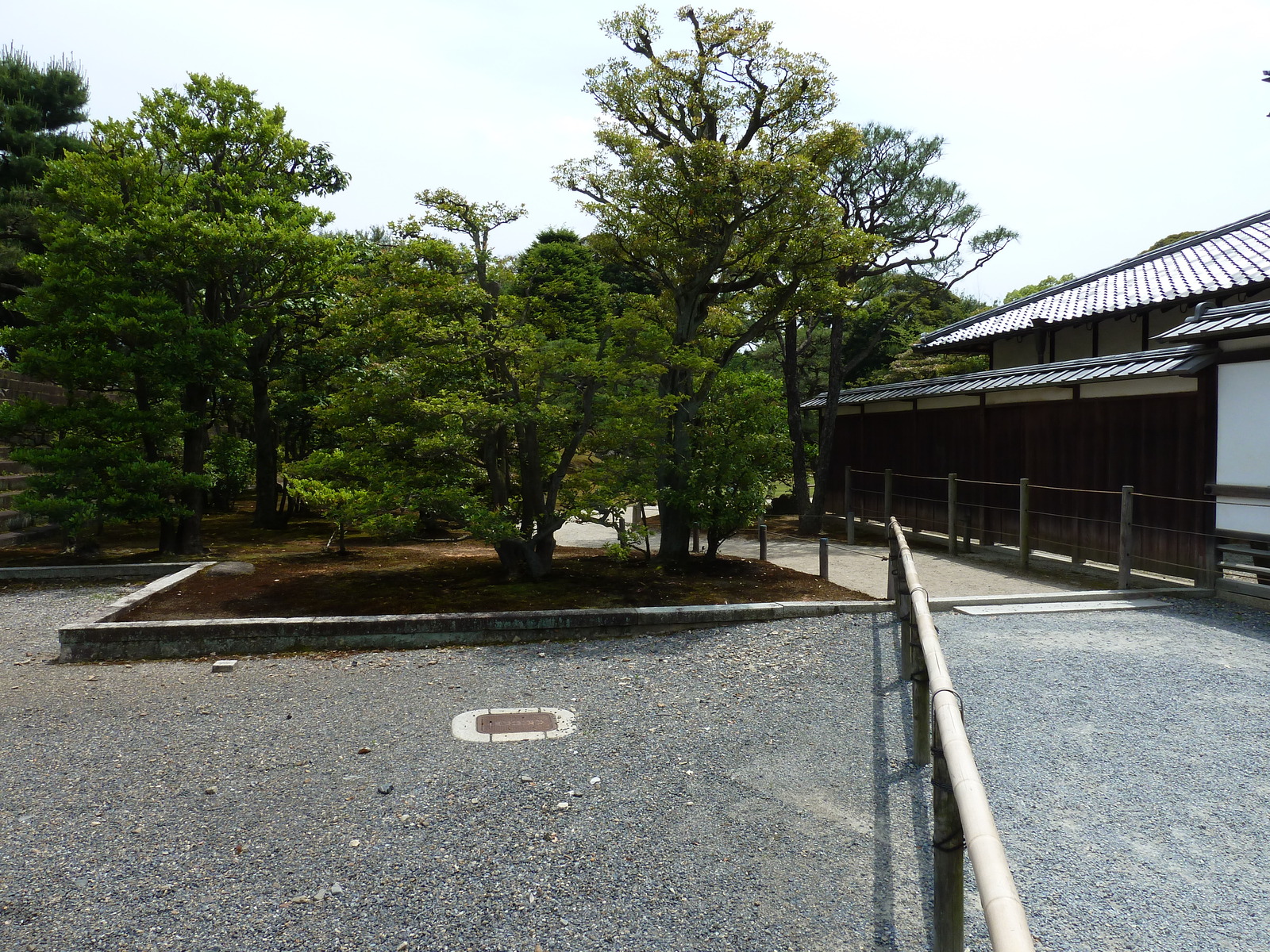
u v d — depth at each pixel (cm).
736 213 1001
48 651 672
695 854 324
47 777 406
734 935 271
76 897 296
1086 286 1386
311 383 1539
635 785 390
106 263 1055
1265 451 739
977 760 414
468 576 916
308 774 407
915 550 1188
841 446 1579
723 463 907
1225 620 703
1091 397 975
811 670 580
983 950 267
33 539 1312
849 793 379
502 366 834
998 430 1146
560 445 923
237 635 658
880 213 1734
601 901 291
